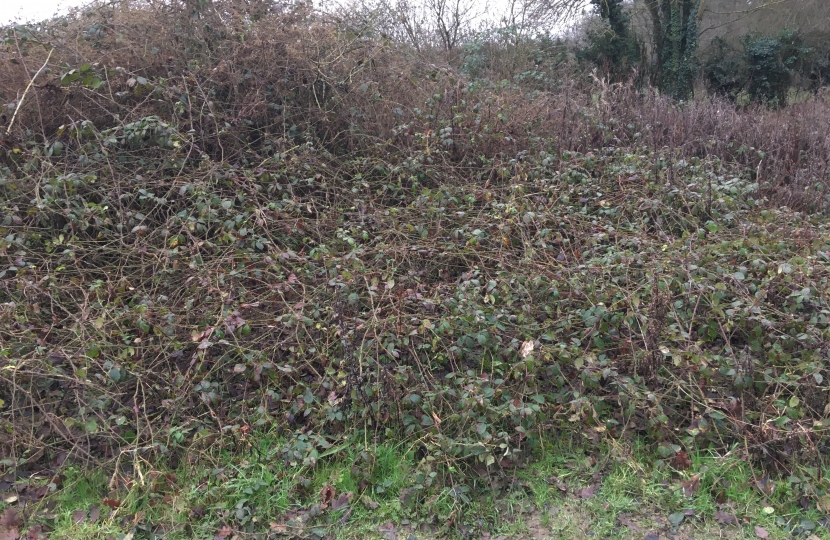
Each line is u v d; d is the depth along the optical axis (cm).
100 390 324
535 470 311
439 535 277
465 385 325
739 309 354
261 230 443
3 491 296
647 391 323
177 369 354
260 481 295
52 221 425
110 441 318
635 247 438
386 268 419
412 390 324
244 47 529
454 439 310
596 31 1484
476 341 354
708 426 317
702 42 1709
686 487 294
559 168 545
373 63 596
